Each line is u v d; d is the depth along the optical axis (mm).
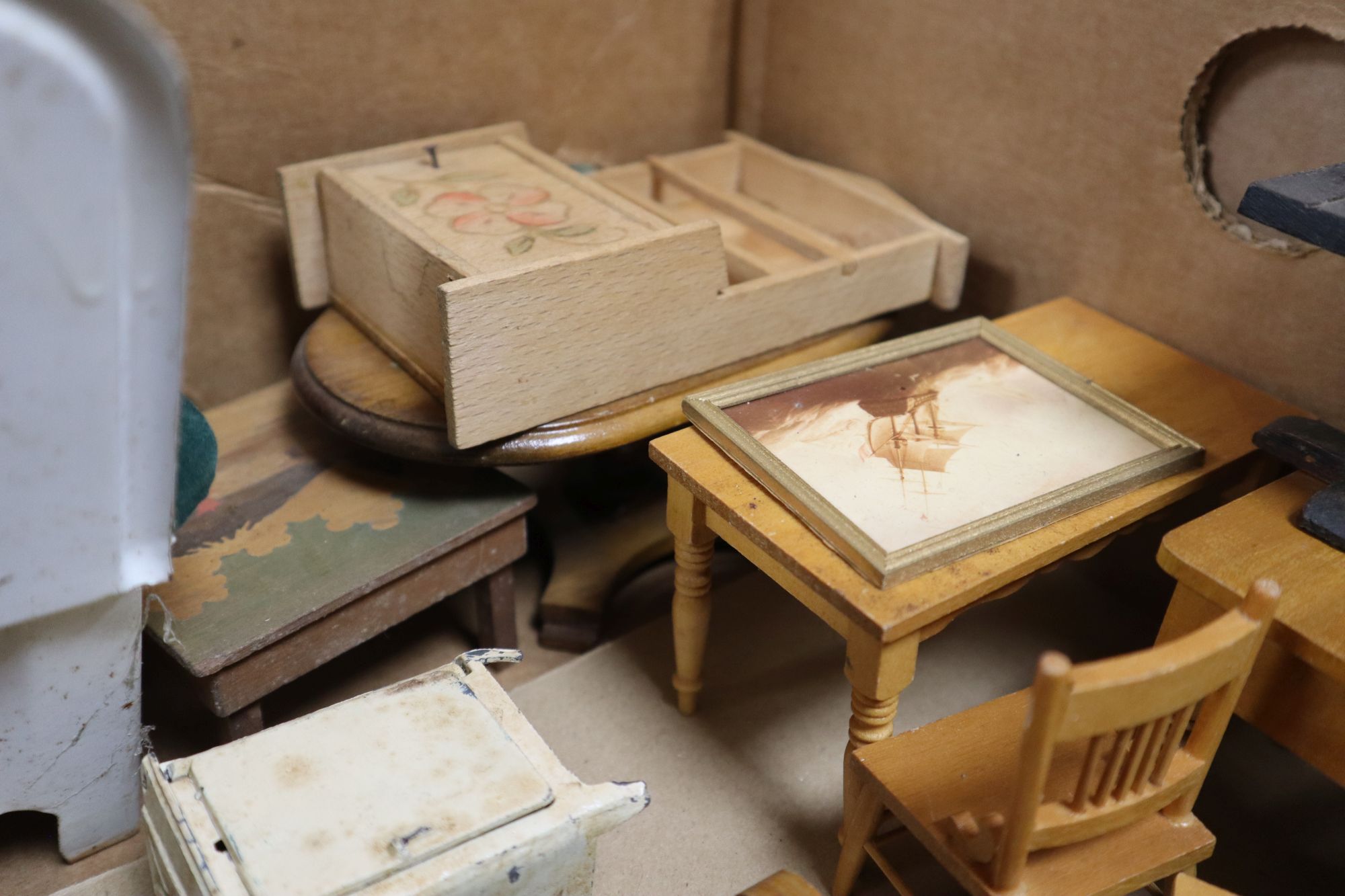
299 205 2117
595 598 2242
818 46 2539
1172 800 1456
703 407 1766
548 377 1807
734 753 2008
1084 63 2051
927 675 2182
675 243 1832
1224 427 1853
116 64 1013
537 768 1400
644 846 1835
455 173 2170
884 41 2387
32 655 1492
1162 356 2045
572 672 2176
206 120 2111
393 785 1353
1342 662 1359
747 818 1888
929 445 1725
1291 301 1898
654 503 2506
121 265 1120
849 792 1634
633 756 1997
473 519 1965
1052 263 2250
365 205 1970
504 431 1807
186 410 1743
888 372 1916
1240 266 1947
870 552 1479
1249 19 1802
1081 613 2340
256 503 1986
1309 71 1804
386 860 1266
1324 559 1531
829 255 2137
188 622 1729
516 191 2100
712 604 2359
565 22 2432
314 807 1319
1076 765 1509
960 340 2016
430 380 1948
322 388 1999
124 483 1283
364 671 2184
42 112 1003
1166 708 1233
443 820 1314
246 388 2434
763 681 2170
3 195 1027
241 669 1726
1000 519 1556
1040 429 1776
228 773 1354
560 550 2361
